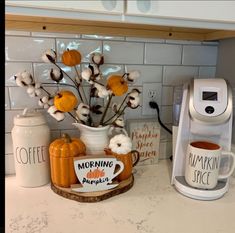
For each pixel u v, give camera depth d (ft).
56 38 2.73
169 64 3.21
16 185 2.65
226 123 2.46
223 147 2.55
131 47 3.01
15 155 2.55
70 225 2.01
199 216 2.16
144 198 2.43
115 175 2.45
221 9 1.97
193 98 2.38
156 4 1.84
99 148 2.62
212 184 2.39
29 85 2.52
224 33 2.85
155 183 2.74
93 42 2.85
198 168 2.36
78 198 2.33
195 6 1.92
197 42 3.25
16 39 2.61
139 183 2.74
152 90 3.21
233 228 2.01
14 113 2.76
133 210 2.23
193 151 2.38
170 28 2.74
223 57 3.23
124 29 2.81
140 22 1.96
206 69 3.38
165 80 3.24
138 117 3.22
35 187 2.61
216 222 2.08
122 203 2.34
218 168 2.39
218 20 2.01
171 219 2.11
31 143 2.48
